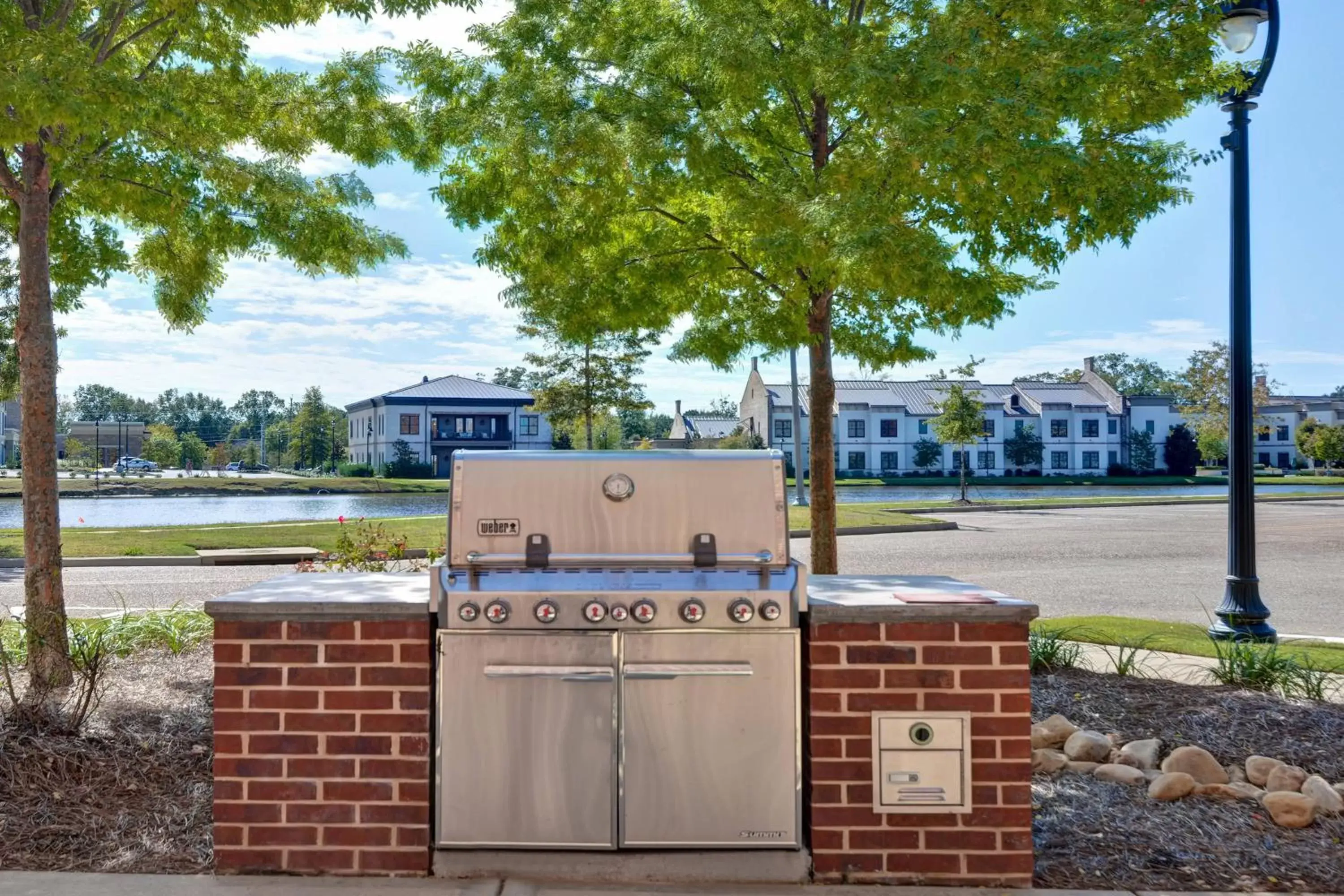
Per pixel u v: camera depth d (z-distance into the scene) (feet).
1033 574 50.60
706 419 282.15
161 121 23.47
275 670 12.82
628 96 27.78
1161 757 17.04
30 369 21.88
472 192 30.17
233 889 12.31
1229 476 29.81
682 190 28.81
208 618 28.04
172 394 528.22
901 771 12.62
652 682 12.51
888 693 12.66
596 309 30.01
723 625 12.50
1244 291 29.68
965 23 24.40
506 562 13.01
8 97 19.52
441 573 12.77
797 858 12.62
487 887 12.34
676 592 12.48
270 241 27.58
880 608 12.60
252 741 12.80
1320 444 266.16
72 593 42.80
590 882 12.53
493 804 12.51
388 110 28.35
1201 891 12.59
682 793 12.50
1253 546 29.40
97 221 29.07
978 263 29.19
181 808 14.82
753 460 13.43
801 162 28.58
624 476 13.29
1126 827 14.40
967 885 12.60
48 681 19.12
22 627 25.11
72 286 29.35
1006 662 12.68
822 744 12.66
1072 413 246.47
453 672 12.52
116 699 19.66
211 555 55.26
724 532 13.19
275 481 195.00
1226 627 29.27
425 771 12.73
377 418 242.17
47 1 23.89
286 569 53.57
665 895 12.20
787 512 13.26
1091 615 37.35
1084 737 17.21
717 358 30.99
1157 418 253.65
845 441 238.48
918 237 23.59
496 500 13.23
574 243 28.96
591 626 12.45
